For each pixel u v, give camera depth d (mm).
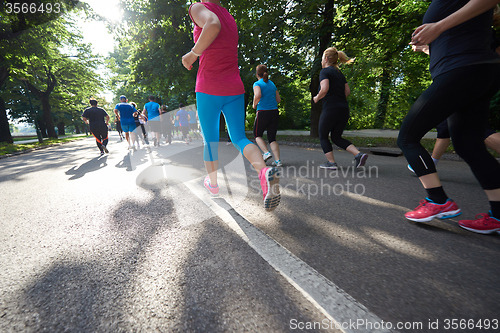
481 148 1771
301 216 2219
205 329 1043
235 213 2301
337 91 4047
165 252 1649
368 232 1885
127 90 25547
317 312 1123
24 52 14664
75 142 18969
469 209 2332
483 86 1622
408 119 1920
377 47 9102
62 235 1960
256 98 4398
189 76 12969
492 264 1450
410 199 2658
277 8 9984
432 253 1577
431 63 1815
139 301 1213
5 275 1455
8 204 2861
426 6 8625
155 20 12688
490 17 1647
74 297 1255
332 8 8844
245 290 1269
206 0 2053
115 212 2418
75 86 26609
